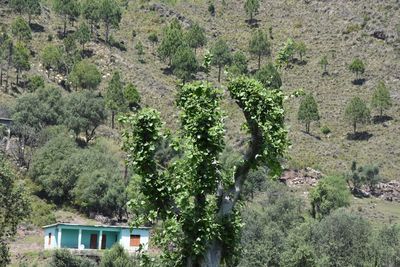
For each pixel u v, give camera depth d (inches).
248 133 930.7
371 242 3479.3
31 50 6643.7
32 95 5002.5
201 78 7017.7
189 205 872.9
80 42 7111.2
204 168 873.5
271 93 919.0
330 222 3531.0
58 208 4168.3
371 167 5615.2
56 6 7564.0
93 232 3454.7
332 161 5979.3
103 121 5187.0
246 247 3174.2
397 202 5457.7
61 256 2935.5
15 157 4456.2
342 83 7519.7
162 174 896.3
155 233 922.1
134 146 896.3
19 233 3607.3
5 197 1956.2
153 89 6643.7
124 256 2837.1
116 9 7691.9
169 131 914.1
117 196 4092.0
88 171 4252.0
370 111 6742.1
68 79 6181.1
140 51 7564.0
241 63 7327.8
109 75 6781.5
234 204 889.5
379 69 7706.7
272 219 4060.0
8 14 7199.8
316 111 6505.9
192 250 852.6
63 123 4960.6
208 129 872.3
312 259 3147.1
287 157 923.4
